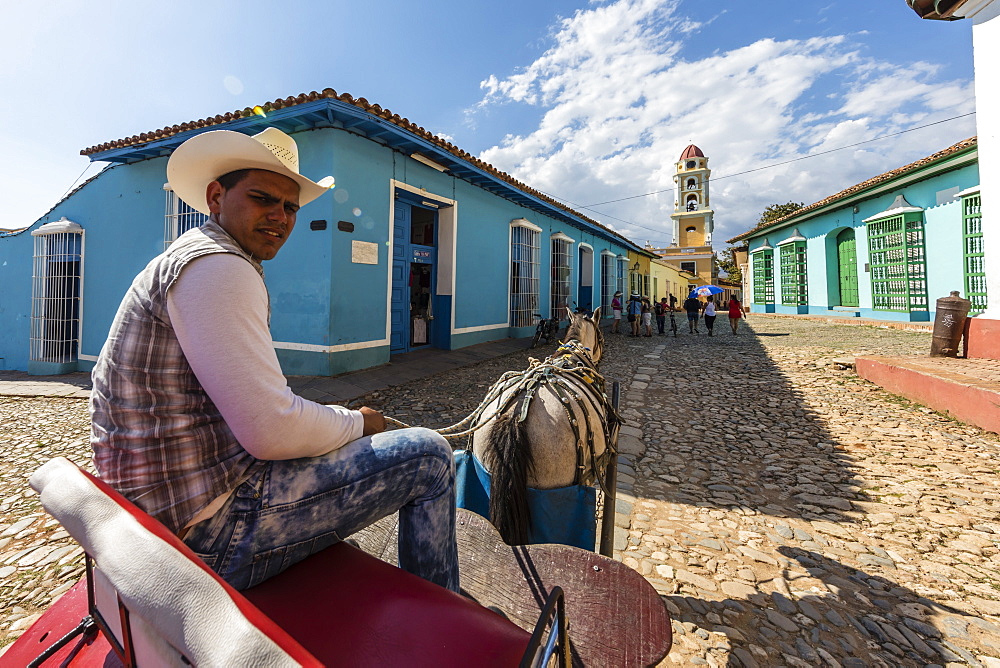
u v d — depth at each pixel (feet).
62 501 3.01
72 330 33.50
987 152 22.27
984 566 8.88
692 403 21.20
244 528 3.44
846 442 15.81
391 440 4.19
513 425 6.15
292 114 22.00
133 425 3.24
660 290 95.55
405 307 30.25
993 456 14.19
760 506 11.53
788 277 64.85
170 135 25.77
